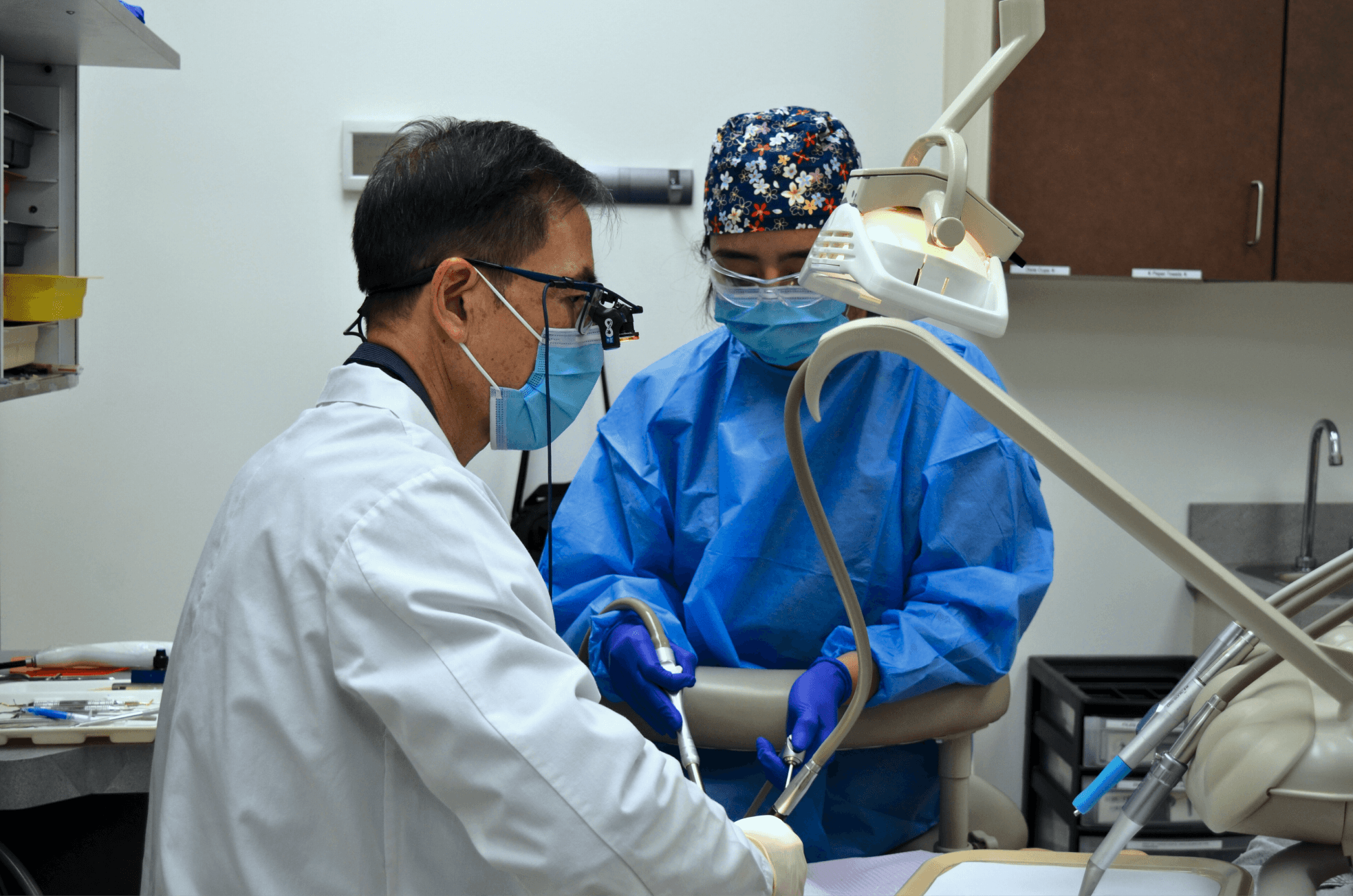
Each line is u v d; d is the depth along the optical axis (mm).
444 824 712
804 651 1415
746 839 766
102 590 2395
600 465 1515
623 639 1205
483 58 2369
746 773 1329
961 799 1300
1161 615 2607
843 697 1204
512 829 655
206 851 720
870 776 1366
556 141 2400
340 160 2361
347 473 723
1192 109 2219
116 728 1413
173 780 741
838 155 1360
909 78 2424
